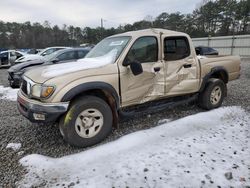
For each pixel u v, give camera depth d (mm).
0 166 2861
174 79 4160
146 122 4227
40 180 2564
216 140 3467
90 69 3357
